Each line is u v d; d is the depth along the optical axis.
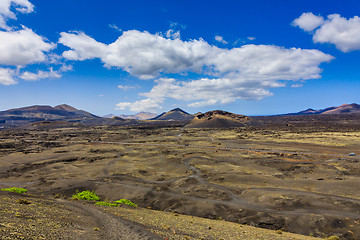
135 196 68.62
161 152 148.00
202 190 70.62
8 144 181.62
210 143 188.00
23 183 85.62
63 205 31.23
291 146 159.25
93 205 37.84
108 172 99.94
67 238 16.27
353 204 53.62
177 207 58.25
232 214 52.12
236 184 77.88
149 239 18.83
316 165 99.12
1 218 17.50
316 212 50.00
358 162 97.88
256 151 140.75
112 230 20.86
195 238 22.38
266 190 68.19
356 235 39.78
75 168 107.44
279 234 33.47
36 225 17.78
